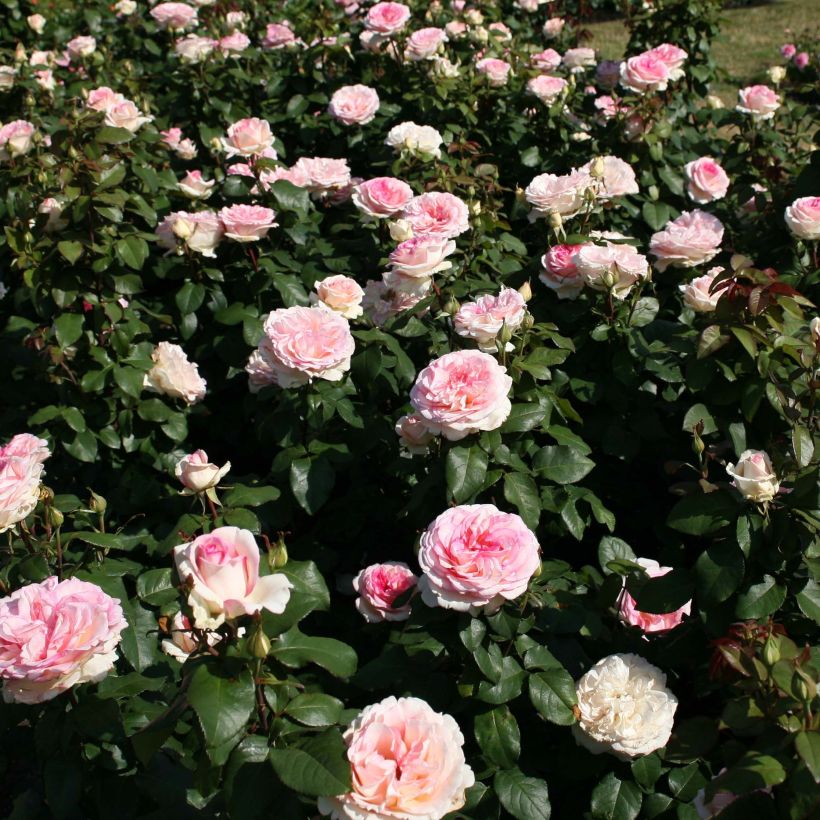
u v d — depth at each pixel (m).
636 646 2.24
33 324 3.45
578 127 4.69
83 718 1.93
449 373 2.11
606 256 2.78
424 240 2.80
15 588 2.26
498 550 1.82
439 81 4.49
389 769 1.51
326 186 3.82
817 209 3.07
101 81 5.31
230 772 1.62
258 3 6.52
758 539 1.94
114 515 3.13
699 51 5.29
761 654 1.71
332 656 1.69
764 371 2.22
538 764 2.12
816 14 13.62
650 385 2.86
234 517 2.33
